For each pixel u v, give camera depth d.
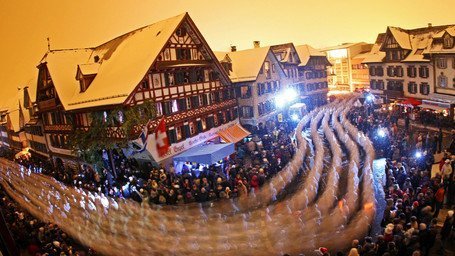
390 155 25.02
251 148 31.83
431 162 20.34
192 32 30.94
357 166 24.88
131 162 28.22
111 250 16.41
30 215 20.75
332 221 16.89
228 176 24.69
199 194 20.80
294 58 49.09
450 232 13.62
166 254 15.47
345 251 14.11
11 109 41.78
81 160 30.89
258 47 43.16
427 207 13.61
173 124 29.23
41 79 34.22
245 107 40.22
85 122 29.72
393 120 32.69
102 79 30.06
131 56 29.62
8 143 43.88
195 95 32.22
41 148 38.34
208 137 33.88
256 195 20.98
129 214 20.42
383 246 12.33
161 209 20.39
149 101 26.42
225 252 15.07
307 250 14.45
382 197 19.45
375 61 41.81
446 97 31.98
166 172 25.30
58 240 16.36
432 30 35.91
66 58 34.12
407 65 37.34
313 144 33.06
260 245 15.33
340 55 49.88
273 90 43.97
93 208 21.89
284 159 26.72
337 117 40.38
